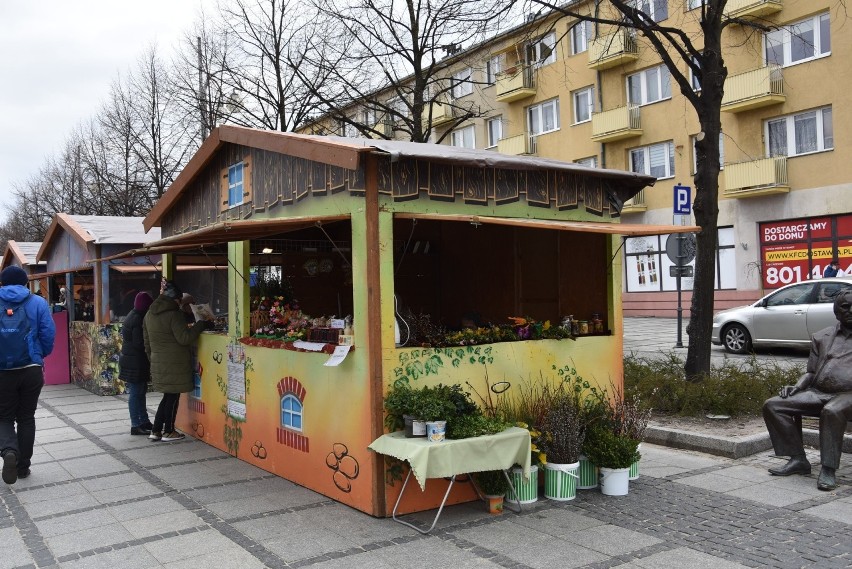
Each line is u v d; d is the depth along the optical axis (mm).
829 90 20891
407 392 4883
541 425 5410
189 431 8336
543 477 5594
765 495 5316
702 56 9055
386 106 16969
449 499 5242
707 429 7176
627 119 26016
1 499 5750
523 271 7520
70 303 14469
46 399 11773
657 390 8070
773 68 21688
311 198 5730
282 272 7918
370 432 4984
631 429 5660
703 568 3973
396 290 8344
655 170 26188
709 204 8969
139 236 12578
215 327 8125
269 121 19422
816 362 5883
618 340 6449
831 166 21016
